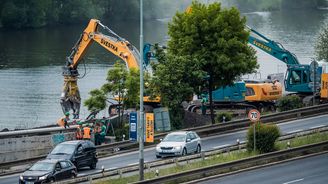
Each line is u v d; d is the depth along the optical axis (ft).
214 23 285.64
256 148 208.23
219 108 306.96
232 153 207.92
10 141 223.71
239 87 304.91
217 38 285.43
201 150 225.56
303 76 319.68
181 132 220.64
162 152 214.28
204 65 284.20
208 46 287.07
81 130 241.76
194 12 289.33
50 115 383.86
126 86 267.80
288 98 302.66
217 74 285.84
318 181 174.29
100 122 250.98
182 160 201.77
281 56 337.11
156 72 273.33
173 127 269.44
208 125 258.78
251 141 209.56
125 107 272.10
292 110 278.05
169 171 184.75
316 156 205.98
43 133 237.86
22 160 208.13
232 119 287.89
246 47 289.94
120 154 230.89
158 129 264.52
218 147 229.86
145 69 294.25
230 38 287.07
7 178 193.77
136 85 268.41
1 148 221.66
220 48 285.43
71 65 307.78
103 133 245.65
